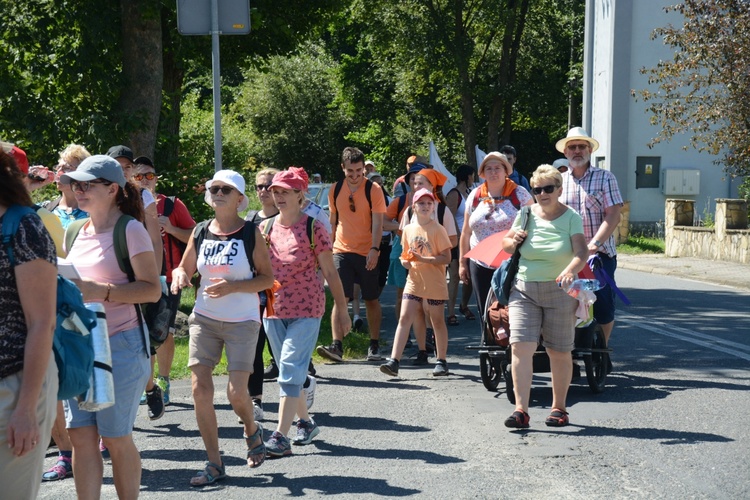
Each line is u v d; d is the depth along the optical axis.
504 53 43.03
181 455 7.28
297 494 6.21
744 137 23.58
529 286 7.85
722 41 22.95
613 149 32.56
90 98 17.09
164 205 8.91
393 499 6.06
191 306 14.99
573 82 44.84
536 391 9.49
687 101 25.31
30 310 3.96
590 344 9.06
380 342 12.70
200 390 6.50
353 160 11.30
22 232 3.97
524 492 6.15
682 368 10.41
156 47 16.67
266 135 59.78
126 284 5.44
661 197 32.84
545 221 7.86
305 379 7.67
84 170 5.45
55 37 16.95
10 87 16.81
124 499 5.47
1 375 3.92
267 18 20.31
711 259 25.64
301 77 59.38
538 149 53.62
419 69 43.69
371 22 41.41
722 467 6.62
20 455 3.85
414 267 10.05
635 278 21.55
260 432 6.80
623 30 32.22
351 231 11.42
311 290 7.46
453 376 10.36
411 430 7.92
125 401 5.38
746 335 12.73
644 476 6.45
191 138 18.27
